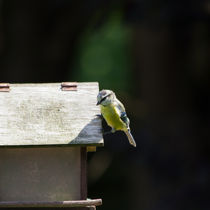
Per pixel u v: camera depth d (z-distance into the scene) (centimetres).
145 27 1445
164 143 1495
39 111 712
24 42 1598
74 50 1703
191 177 1443
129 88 2269
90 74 2389
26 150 678
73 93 752
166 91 1549
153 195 1490
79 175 679
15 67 1599
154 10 1359
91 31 1659
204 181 1426
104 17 1573
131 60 1728
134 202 1633
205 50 1502
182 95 1539
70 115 707
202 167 1445
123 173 1859
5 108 713
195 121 1508
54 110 715
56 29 1609
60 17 1593
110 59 2416
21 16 1584
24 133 672
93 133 676
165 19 1349
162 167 1470
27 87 760
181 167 1457
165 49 1539
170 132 1505
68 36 1641
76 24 1609
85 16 1577
